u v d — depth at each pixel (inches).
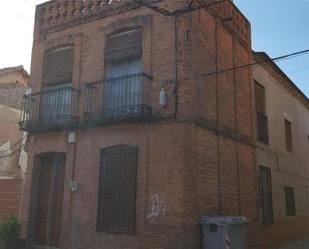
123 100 482.6
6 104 913.5
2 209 617.9
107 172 486.0
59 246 516.7
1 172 862.5
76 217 496.4
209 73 484.7
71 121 512.4
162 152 446.3
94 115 486.6
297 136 852.6
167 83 458.0
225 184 505.7
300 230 796.0
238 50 594.2
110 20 522.3
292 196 776.9
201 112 470.6
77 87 532.1
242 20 618.8
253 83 641.6
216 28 533.0
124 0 512.7
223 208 493.4
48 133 544.4
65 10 571.5
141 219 445.4
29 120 549.3
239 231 437.1
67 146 523.8
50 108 546.6
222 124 517.0
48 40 577.9
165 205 431.5
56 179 542.3
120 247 454.9
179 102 447.2
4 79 930.7
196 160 448.8
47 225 538.0
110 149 489.1
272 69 718.5
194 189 438.6
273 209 660.1
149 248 433.1
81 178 503.2
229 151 528.1
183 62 455.2
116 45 514.9
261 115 661.9
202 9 502.0
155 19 483.5
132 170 468.1
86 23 546.0
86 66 532.1
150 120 458.3
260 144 637.9
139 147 463.8
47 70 576.7
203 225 431.8
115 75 512.7
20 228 537.3
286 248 663.8
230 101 548.7
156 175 445.1
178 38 462.6
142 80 467.5
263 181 640.4
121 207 466.6
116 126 486.3
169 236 422.3
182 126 440.5
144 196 448.1
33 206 550.3
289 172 767.1
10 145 888.3
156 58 472.1
